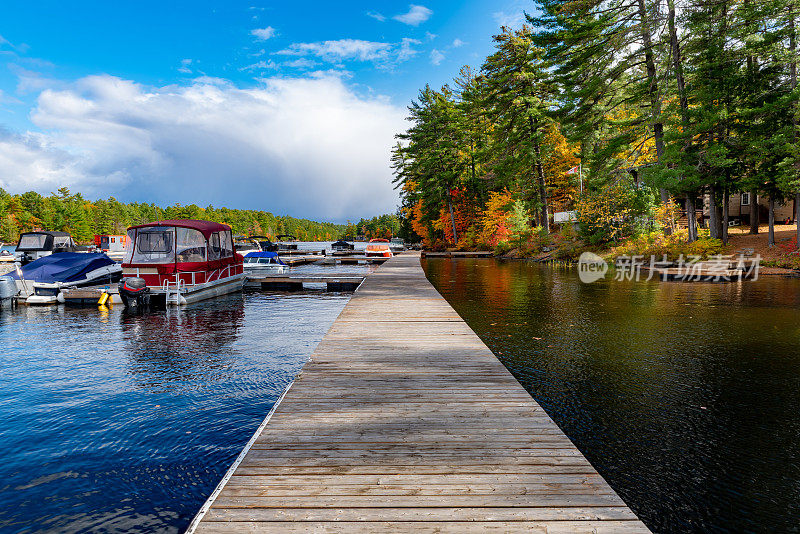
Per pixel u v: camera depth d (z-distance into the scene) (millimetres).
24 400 6754
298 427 4711
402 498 3344
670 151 25953
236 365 8594
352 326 10367
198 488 4418
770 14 24312
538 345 9531
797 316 12422
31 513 3984
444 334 9484
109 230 121750
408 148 57438
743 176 28344
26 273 17578
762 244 28391
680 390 6746
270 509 3195
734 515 3805
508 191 48844
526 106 40250
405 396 5699
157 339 10898
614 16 28672
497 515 3135
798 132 25891
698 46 26281
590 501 3324
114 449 5199
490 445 4289
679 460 4723
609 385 6992
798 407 6066
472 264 35906
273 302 17594
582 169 41656
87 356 9289
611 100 33656
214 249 19297
